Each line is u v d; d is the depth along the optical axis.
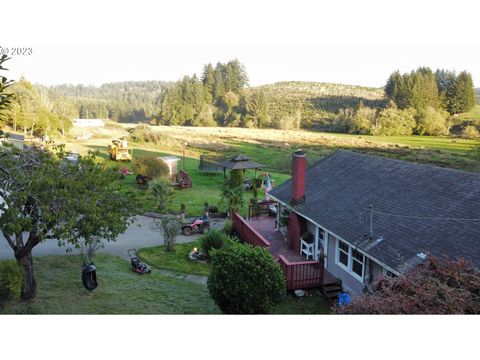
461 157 46.53
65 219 12.06
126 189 35.88
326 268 18.52
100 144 58.47
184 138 67.94
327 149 58.00
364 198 18.27
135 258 18.50
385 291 9.74
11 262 12.75
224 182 40.81
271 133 72.69
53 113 65.44
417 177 17.64
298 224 20.23
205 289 16.47
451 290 8.97
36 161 13.41
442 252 12.44
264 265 12.87
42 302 13.30
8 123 55.75
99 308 13.15
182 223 24.94
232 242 19.97
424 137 58.34
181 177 39.75
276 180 44.69
